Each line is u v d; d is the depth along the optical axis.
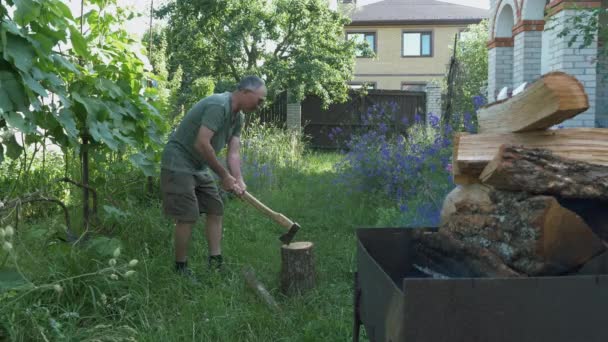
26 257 3.12
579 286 1.46
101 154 4.03
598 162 1.81
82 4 4.16
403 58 26.09
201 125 3.48
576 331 1.46
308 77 14.95
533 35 9.02
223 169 3.51
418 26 25.86
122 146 4.14
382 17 26.25
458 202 2.22
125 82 4.16
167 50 15.84
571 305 1.46
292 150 9.41
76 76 3.74
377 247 2.46
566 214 1.66
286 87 15.30
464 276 2.10
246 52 16.27
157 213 4.72
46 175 4.75
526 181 1.73
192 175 3.59
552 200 1.65
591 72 7.14
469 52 17.05
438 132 6.30
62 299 2.91
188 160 3.60
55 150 5.34
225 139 3.76
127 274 2.64
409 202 5.05
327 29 16.30
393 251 2.47
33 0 2.96
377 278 1.89
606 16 7.27
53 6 3.17
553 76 1.71
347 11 17.95
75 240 3.46
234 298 3.21
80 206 4.54
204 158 3.49
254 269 3.82
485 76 15.88
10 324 2.38
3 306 2.43
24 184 4.32
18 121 2.93
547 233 1.66
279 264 3.96
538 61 9.06
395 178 5.59
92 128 3.56
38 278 2.95
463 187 2.28
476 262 2.00
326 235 4.90
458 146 2.15
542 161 1.74
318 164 9.77
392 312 1.64
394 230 2.47
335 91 15.67
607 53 6.12
